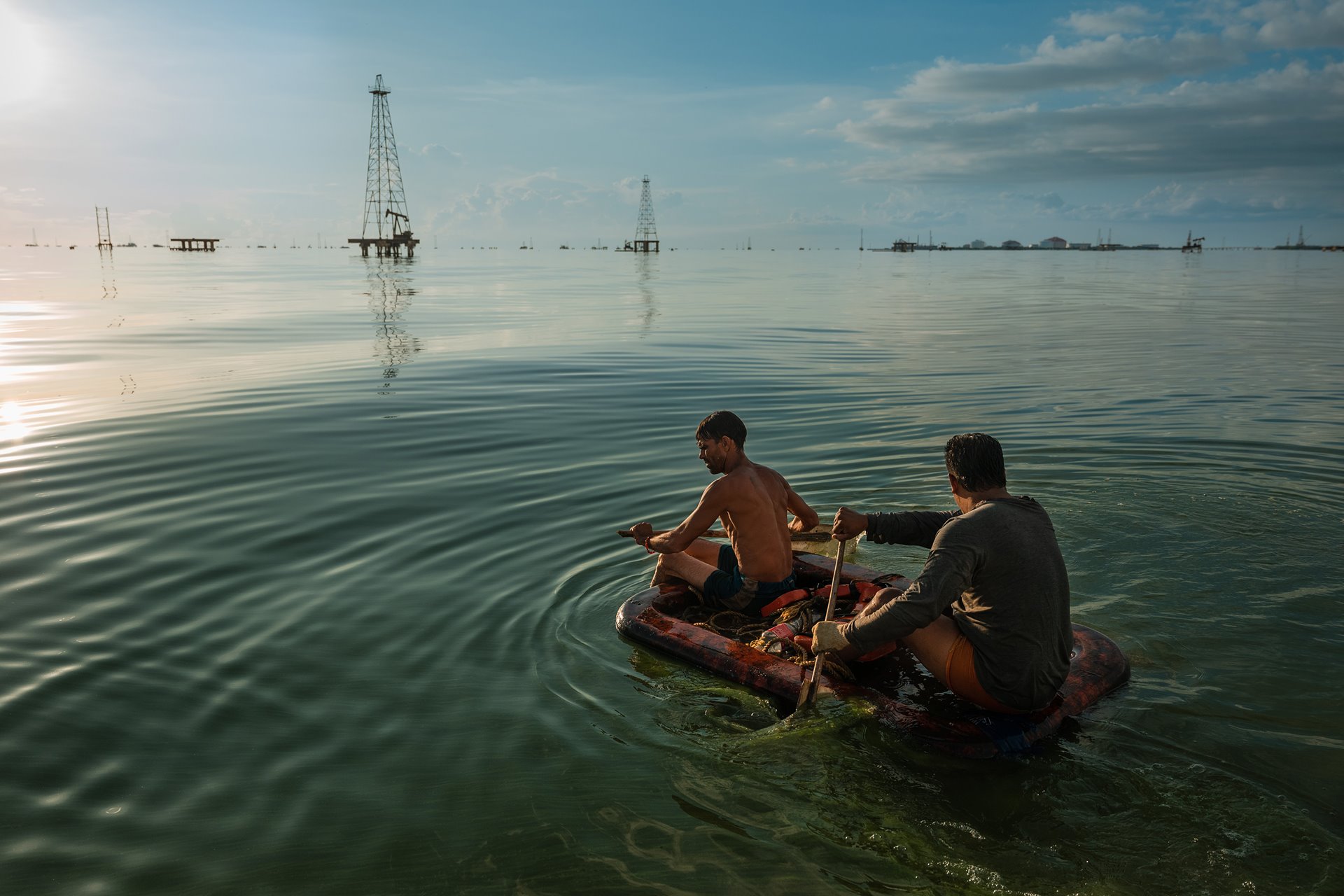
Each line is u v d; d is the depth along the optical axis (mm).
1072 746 3406
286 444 8156
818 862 2791
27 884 2646
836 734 3557
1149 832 2910
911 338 16906
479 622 4590
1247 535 5531
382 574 5184
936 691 3889
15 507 6301
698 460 7633
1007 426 8789
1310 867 2713
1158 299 28250
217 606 4719
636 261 93312
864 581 4750
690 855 2818
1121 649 4102
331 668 4066
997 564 3414
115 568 5199
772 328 19094
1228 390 10711
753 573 4727
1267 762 3258
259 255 123375
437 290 33656
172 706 3695
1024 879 2701
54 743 3408
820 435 8547
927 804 3098
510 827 2957
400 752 3387
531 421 9242
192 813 3000
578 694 3883
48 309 23422
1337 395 10281
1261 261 88062
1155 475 6914
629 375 12289
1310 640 4156
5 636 4309
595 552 5555
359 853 2816
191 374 12219
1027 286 37906
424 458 7695
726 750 3447
